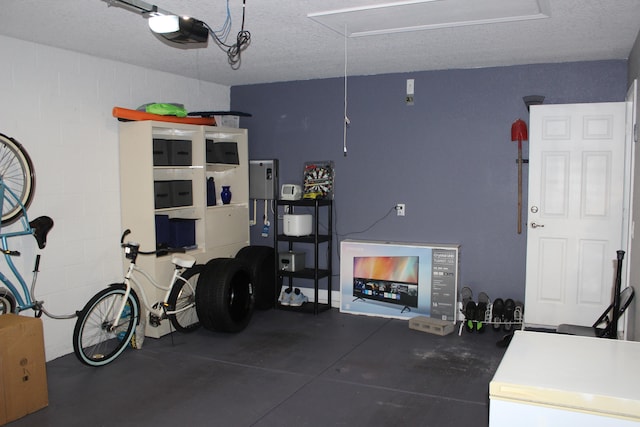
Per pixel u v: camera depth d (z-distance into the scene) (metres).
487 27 3.45
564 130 4.49
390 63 4.64
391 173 5.22
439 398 3.27
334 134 5.45
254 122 5.84
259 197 5.71
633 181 4.02
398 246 4.98
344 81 5.37
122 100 4.54
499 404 1.47
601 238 4.43
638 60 3.60
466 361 3.90
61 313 4.04
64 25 3.36
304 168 5.61
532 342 1.86
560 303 4.59
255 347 4.24
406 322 4.93
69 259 4.09
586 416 1.39
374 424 2.95
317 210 5.18
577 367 1.60
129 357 4.01
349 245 5.21
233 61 4.46
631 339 3.69
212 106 5.68
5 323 3.03
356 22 3.33
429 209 5.09
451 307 4.79
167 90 5.05
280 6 3.01
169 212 4.98
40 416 3.05
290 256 5.36
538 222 4.61
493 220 4.86
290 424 2.96
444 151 4.99
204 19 3.28
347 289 5.25
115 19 3.24
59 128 3.98
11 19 3.22
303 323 4.91
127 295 3.92
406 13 3.14
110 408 3.15
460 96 4.89
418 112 5.07
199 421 2.99
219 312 4.36
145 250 4.40
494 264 4.88
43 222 3.76
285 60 4.51
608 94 4.44
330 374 3.67
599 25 3.38
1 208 3.42
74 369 3.77
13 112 3.66
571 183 4.50
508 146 4.76
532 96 4.53
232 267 4.49
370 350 4.16
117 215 4.48
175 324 4.37
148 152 4.31
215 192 5.34
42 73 3.85
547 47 4.00
